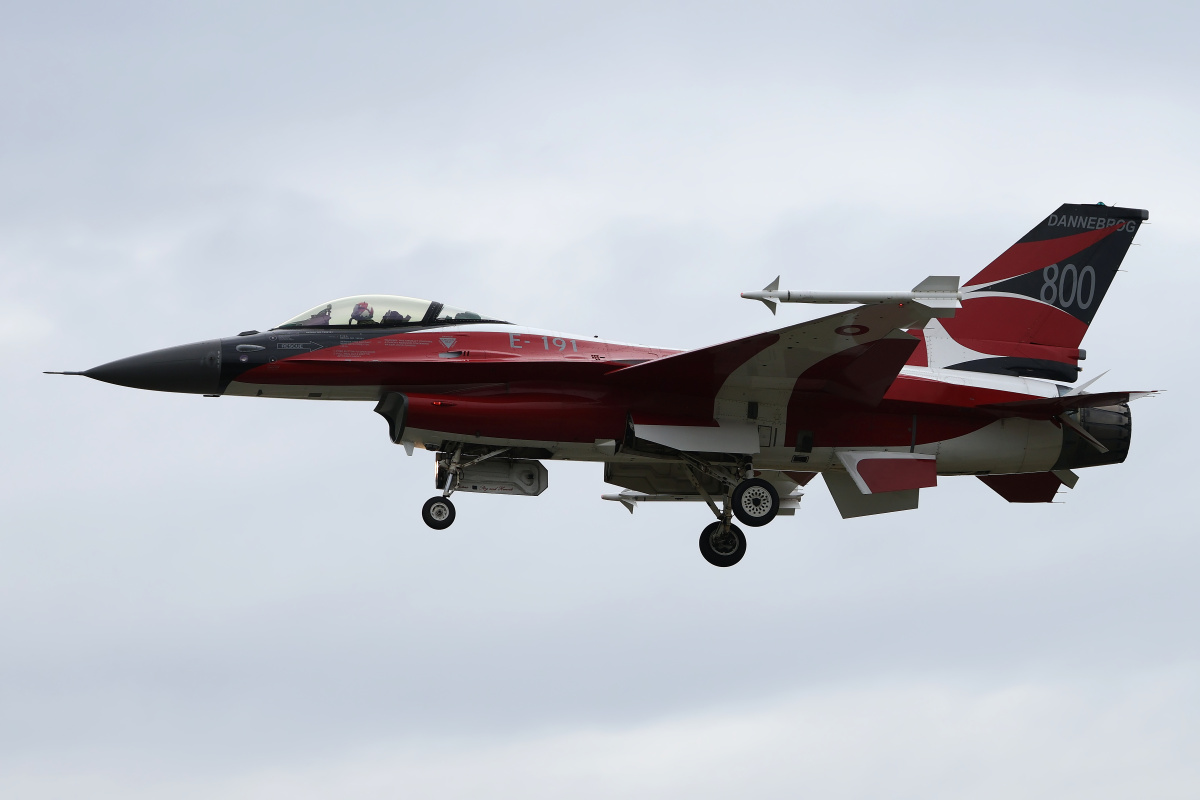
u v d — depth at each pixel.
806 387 65.81
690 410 66.06
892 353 62.53
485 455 65.94
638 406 65.56
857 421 68.12
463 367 64.56
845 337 60.94
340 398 66.12
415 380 65.06
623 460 67.88
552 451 66.00
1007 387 70.81
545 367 64.88
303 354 64.50
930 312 57.91
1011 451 70.19
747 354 62.59
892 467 68.19
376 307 66.94
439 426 63.56
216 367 63.78
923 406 68.56
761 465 69.19
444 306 67.75
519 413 64.06
